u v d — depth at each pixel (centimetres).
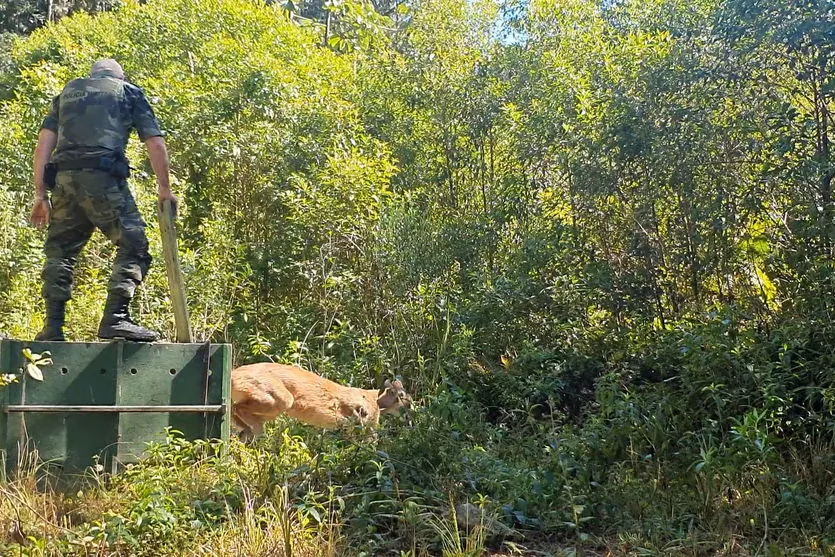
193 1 1366
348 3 746
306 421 686
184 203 1036
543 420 748
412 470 529
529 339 857
